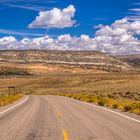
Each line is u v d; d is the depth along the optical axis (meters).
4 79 190.25
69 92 112.31
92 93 90.06
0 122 18.78
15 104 39.59
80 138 12.93
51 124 17.92
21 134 13.98
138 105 27.38
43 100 51.47
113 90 97.25
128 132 14.73
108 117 22.11
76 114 24.66
